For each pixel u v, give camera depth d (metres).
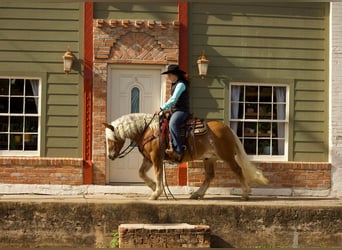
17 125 10.38
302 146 10.70
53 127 10.33
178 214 8.91
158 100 10.53
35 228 8.76
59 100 10.34
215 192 10.45
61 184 10.23
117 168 10.52
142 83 10.52
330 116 10.69
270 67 10.66
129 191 10.32
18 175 10.18
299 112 10.72
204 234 8.48
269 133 10.72
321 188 10.60
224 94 10.57
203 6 10.55
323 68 10.69
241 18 10.61
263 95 10.72
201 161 10.44
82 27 10.35
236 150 9.73
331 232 9.10
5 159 10.15
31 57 10.32
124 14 10.43
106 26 10.33
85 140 10.32
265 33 10.66
